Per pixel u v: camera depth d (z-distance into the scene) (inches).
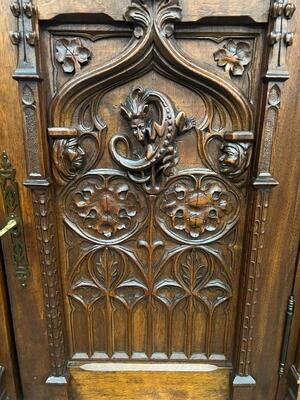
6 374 39.8
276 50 29.3
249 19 29.1
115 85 31.7
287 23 28.8
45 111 31.8
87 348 40.6
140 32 29.3
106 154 33.7
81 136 33.0
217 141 33.1
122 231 36.1
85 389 41.6
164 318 39.2
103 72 30.6
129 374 40.9
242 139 32.4
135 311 39.0
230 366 40.5
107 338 40.1
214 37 30.2
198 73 30.6
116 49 30.5
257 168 32.5
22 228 35.1
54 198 34.9
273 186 32.9
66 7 28.9
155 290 38.1
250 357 39.2
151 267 37.3
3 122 31.9
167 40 29.4
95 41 30.4
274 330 38.6
